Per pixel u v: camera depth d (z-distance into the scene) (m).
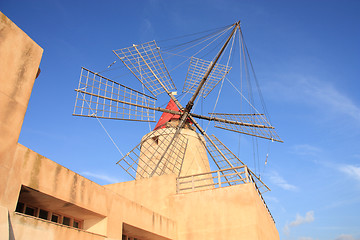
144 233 11.34
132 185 14.85
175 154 18.08
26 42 8.30
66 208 8.74
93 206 9.10
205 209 13.08
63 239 7.69
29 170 7.54
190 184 17.19
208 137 19.80
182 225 13.05
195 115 20.61
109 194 9.83
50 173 8.09
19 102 7.71
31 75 8.23
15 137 7.39
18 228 6.72
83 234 8.33
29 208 8.36
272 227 15.93
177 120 20.78
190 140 19.17
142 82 19.89
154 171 16.73
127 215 10.35
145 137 19.97
